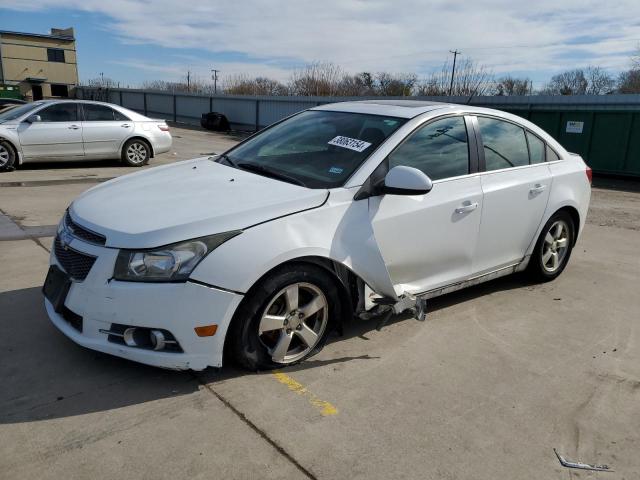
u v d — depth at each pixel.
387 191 3.37
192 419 2.74
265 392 3.02
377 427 2.77
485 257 4.30
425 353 3.61
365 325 3.98
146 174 3.91
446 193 3.84
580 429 2.86
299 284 3.17
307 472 2.42
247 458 2.48
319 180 3.48
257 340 3.11
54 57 60.62
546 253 4.98
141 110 42.44
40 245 5.63
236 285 2.89
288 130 4.31
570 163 5.02
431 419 2.87
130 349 2.85
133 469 2.37
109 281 2.82
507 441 2.72
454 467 2.51
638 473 2.55
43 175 10.54
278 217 3.06
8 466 2.35
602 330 4.12
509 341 3.85
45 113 11.12
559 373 3.43
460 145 4.05
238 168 3.86
